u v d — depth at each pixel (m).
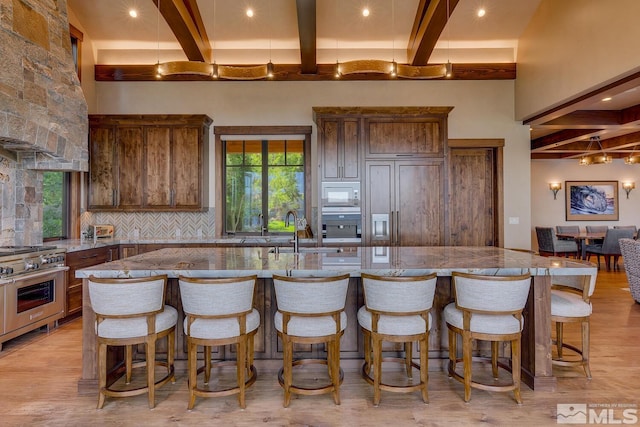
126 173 5.20
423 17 4.84
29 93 3.59
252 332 2.46
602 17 3.87
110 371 2.62
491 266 2.61
